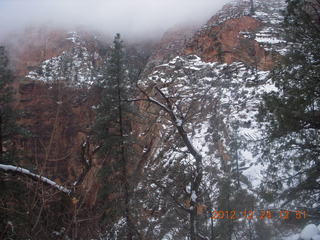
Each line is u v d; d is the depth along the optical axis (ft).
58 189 14.93
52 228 13.12
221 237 27.22
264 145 29.58
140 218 28.94
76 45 193.67
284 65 27.63
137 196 31.24
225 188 29.58
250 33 103.50
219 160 39.09
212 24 125.80
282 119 25.48
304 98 24.86
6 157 49.55
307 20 26.17
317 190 25.71
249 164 36.42
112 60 56.18
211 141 43.21
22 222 11.80
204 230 28.94
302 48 26.76
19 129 58.23
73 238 12.28
